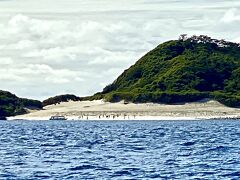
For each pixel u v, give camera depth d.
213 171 86.06
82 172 85.62
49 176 81.38
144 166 92.81
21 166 94.06
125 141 163.00
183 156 111.00
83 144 150.38
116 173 84.25
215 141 159.12
